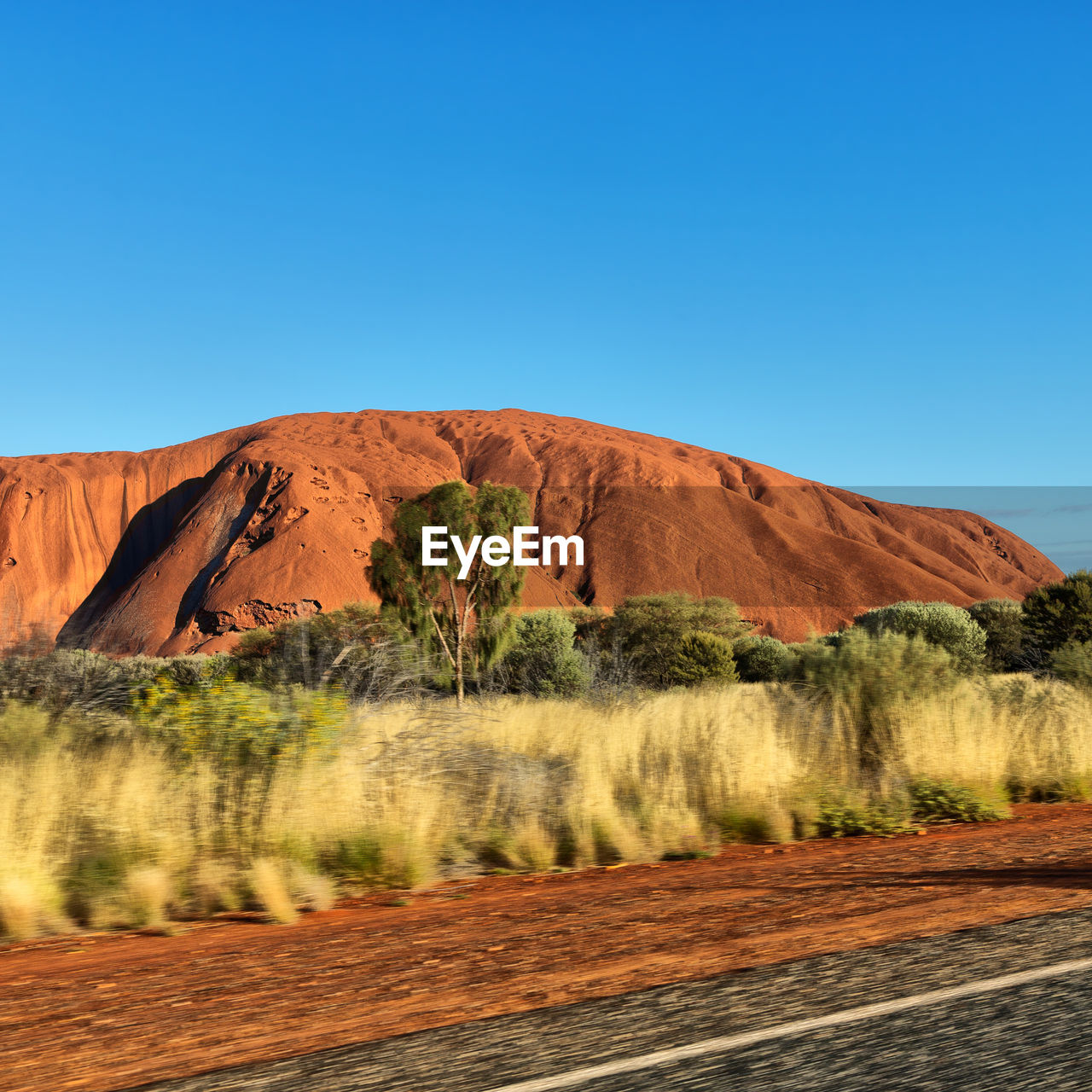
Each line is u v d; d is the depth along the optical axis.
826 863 7.81
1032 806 11.09
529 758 10.23
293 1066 3.45
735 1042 3.50
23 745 7.84
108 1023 4.04
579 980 4.42
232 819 7.41
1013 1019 3.68
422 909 6.49
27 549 176.50
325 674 10.12
